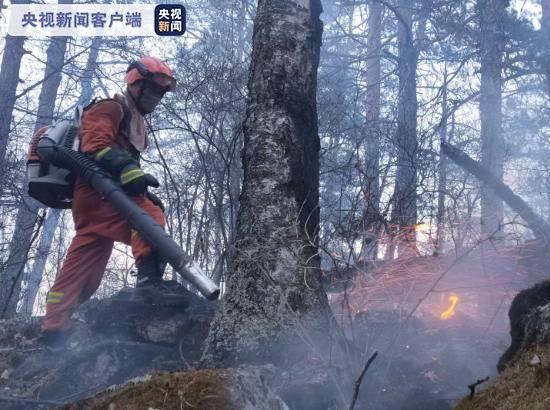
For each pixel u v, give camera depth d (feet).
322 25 12.07
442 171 27.81
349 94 43.21
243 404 6.12
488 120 40.19
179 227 19.84
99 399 6.43
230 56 25.89
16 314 19.35
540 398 5.72
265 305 9.81
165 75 12.10
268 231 10.30
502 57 42.06
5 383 11.02
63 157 11.41
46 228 46.42
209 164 21.24
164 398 6.02
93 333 11.81
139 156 12.32
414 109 41.83
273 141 10.87
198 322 11.18
